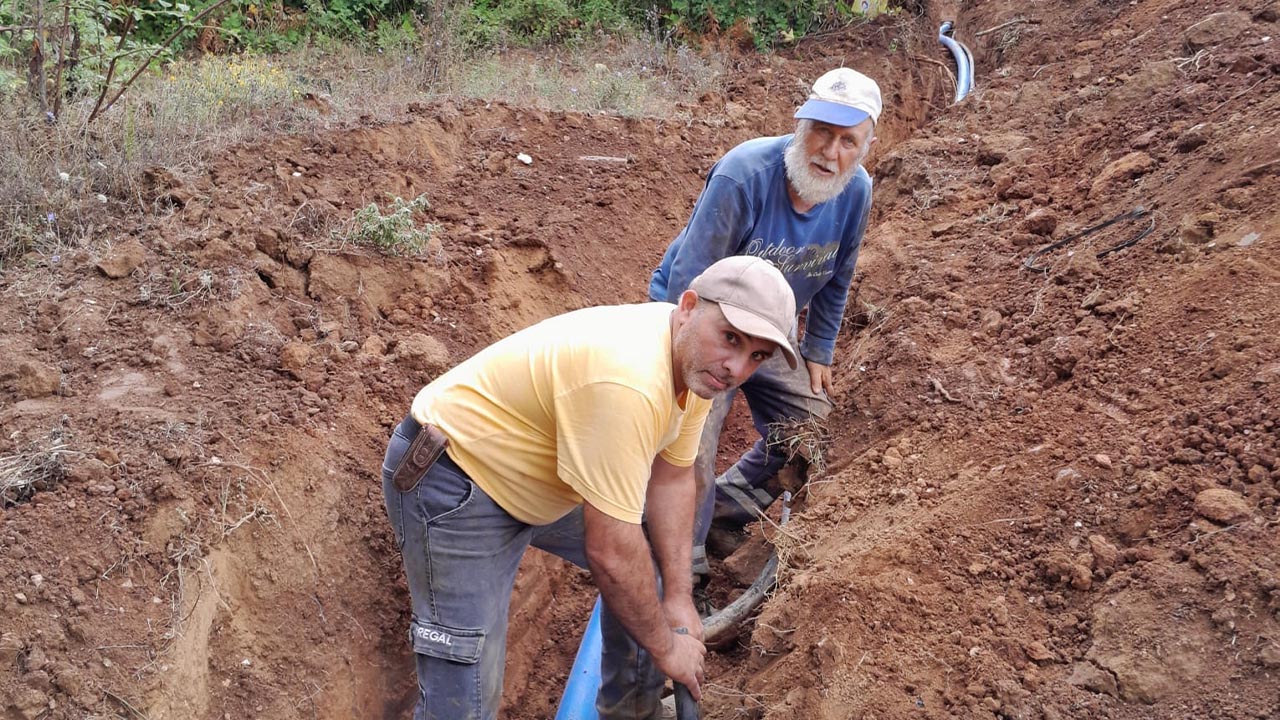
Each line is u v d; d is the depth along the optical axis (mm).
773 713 3072
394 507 2799
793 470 4320
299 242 4371
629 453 2432
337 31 8852
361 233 4492
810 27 9344
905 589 3182
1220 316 3570
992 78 7461
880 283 5086
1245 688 2521
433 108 6055
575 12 9398
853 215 3705
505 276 4969
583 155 6297
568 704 3523
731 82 8156
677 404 2568
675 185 6484
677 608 2900
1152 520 3053
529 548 4254
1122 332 3812
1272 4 5512
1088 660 2791
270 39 8391
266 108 5559
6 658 2701
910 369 4184
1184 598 2752
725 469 4949
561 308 5133
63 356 3629
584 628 4238
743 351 2406
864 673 2994
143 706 2771
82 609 2830
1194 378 3424
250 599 3186
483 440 2662
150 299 3877
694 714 3000
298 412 3613
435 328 4418
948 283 4730
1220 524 2875
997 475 3475
